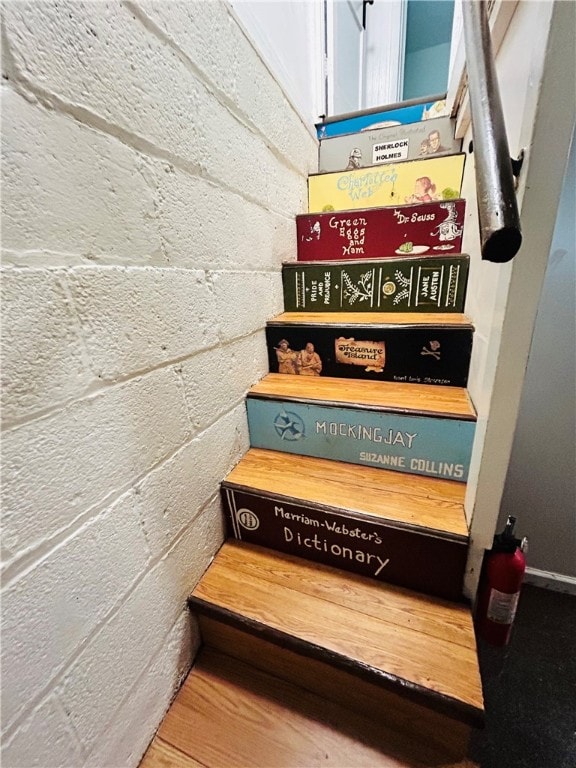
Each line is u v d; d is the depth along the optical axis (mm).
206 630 818
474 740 857
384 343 944
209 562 838
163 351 631
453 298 995
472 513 653
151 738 681
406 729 683
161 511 662
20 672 423
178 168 636
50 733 470
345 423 874
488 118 437
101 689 550
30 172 386
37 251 401
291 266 1125
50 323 424
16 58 361
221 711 729
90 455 498
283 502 805
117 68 487
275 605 741
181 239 660
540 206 452
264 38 1007
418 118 1434
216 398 818
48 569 449
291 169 1209
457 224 1084
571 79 395
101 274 491
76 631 498
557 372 978
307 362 1047
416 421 805
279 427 951
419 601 735
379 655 644
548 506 1130
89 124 453
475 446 688
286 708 731
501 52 711
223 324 827
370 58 2531
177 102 619
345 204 1350
